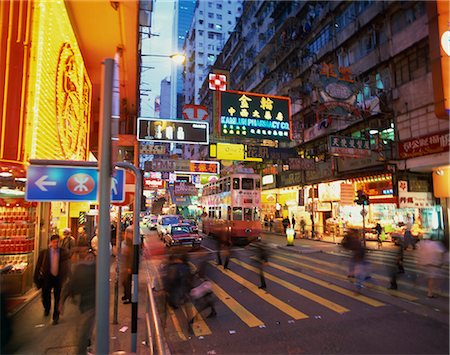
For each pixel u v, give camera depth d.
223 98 16.16
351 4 22.58
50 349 5.30
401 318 6.64
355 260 9.16
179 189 37.50
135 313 5.04
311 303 7.88
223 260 14.83
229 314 7.25
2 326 4.36
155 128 15.12
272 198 34.22
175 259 7.69
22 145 7.13
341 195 20.95
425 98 16.86
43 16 7.70
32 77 7.40
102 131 2.55
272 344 5.57
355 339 5.62
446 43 10.94
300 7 28.20
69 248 8.68
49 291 6.86
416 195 17.31
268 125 16.58
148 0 11.70
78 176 3.37
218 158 19.61
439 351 5.06
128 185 6.42
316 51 26.44
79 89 12.06
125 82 15.34
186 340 5.88
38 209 9.34
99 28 11.19
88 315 5.12
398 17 18.81
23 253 8.56
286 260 14.52
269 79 34.97
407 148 17.38
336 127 22.94
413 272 11.13
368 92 20.02
